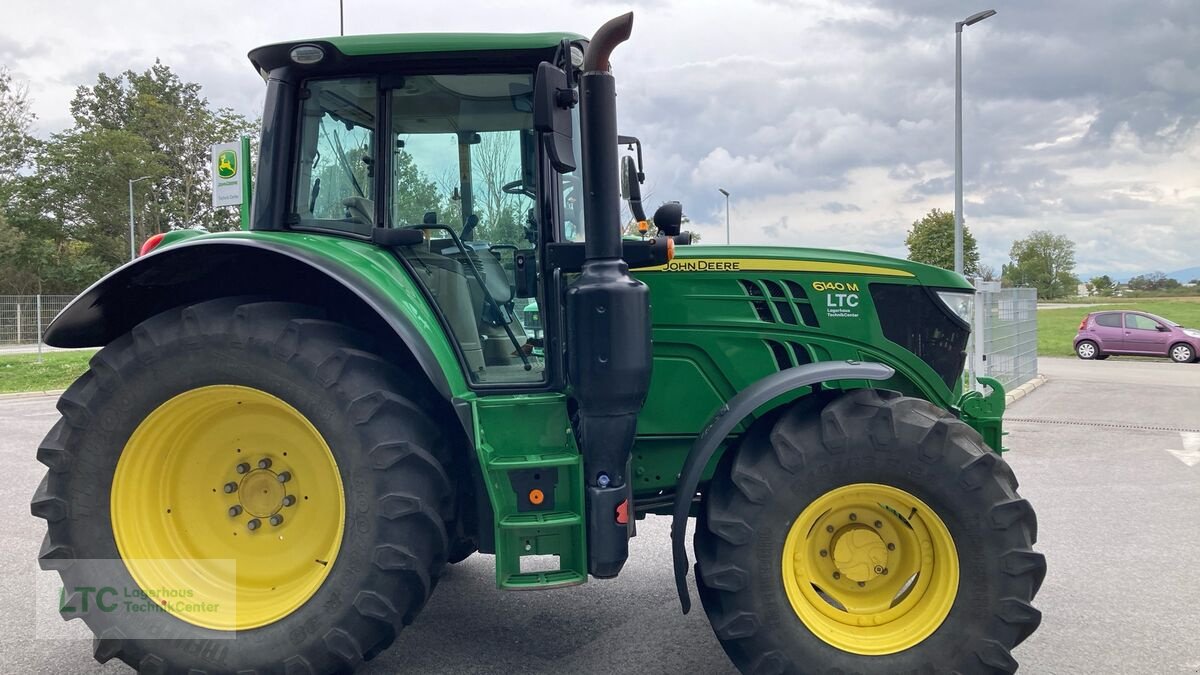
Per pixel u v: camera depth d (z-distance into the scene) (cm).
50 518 291
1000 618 276
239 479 305
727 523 283
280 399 282
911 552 295
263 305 288
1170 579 430
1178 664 326
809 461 283
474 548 405
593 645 348
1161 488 640
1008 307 1291
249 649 282
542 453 297
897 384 349
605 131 276
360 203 324
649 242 300
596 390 278
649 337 285
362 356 285
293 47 307
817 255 343
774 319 337
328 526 298
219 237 299
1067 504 590
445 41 304
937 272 345
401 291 302
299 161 324
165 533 302
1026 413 1062
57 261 4369
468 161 322
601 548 284
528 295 321
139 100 5259
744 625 282
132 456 293
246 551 304
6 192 4238
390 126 319
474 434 289
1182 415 1039
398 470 278
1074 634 357
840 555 298
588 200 279
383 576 277
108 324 331
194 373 284
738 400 294
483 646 347
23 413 1135
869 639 287
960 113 1428
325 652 280
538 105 264
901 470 281
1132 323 2133
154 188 4866
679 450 345
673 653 339
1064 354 2350
